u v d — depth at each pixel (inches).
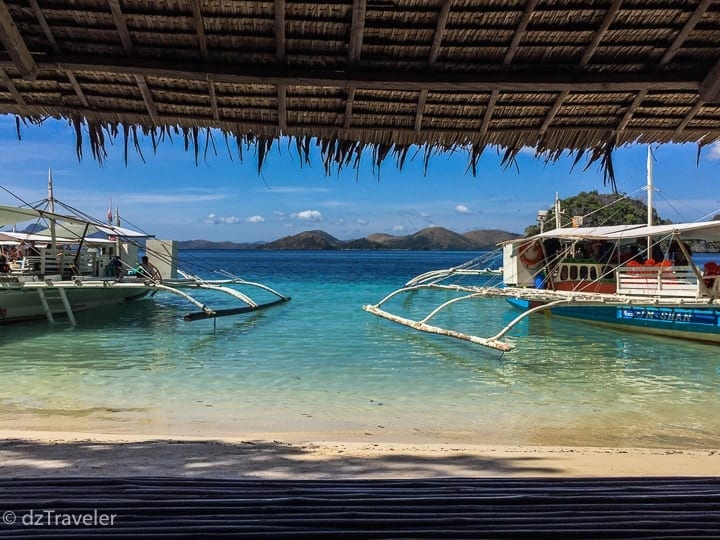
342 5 123.4
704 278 639.1
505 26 129.0
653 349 624.1
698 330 644.1
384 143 166.4
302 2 122.6
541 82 142.3
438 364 531.8
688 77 143.4
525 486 133.5
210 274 2341.3
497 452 258.8
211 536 101.0
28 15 128.2
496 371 504.4
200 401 390.3
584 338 706.2
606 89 145.0
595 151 170.9
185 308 1055.6
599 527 106.5
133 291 1052.5
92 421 337.4
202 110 156.9
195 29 130.2
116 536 99.7
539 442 302.7
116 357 559.2
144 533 101.3
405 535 103.4
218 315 800.3
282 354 577.0
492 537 103.6
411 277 2142.0
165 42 134.9
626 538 103.0
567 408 380.2
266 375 478.0
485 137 165.2
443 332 671.8
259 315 919.7
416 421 345.7
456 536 103.7
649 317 707.4
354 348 617.0
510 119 159.6
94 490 128.6
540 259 940.6
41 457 234.7
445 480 140.3
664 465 233.9
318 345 634.8
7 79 146.1
